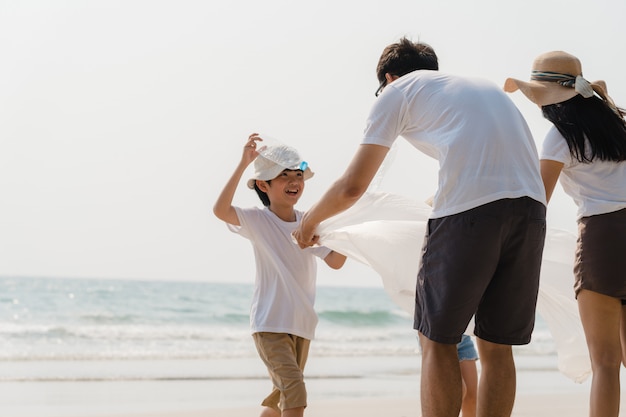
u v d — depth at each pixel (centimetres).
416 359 1246
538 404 674
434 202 301
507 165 292
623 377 912
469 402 408
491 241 288
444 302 291
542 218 301
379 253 371
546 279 399
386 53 341
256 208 404
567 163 356
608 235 350
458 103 297
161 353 1282
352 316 2233
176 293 2853
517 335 305
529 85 367
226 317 2238
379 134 303
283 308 388
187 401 698
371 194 378
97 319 2097
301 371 380
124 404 673
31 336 1592
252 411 626
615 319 354
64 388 774
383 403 670
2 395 718
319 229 363
